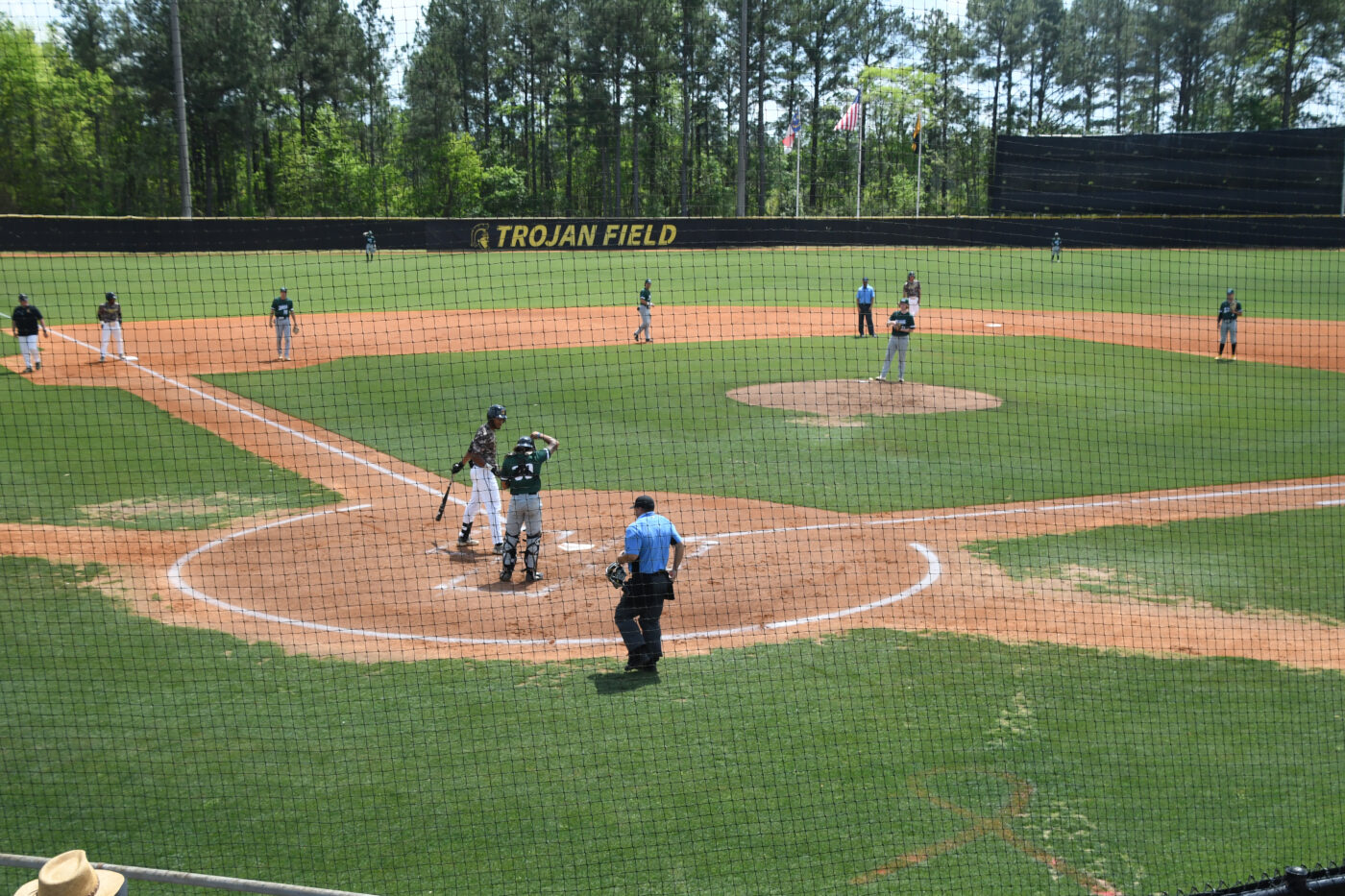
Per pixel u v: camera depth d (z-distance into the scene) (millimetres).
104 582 10672
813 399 21484
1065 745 7207
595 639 9203
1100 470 15703
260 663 8664
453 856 5922
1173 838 6070
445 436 17844
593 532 12500
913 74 79688
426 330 32094
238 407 20328
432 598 10234
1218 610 9969
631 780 6723
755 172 86625
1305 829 6188
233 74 66812
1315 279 43906
